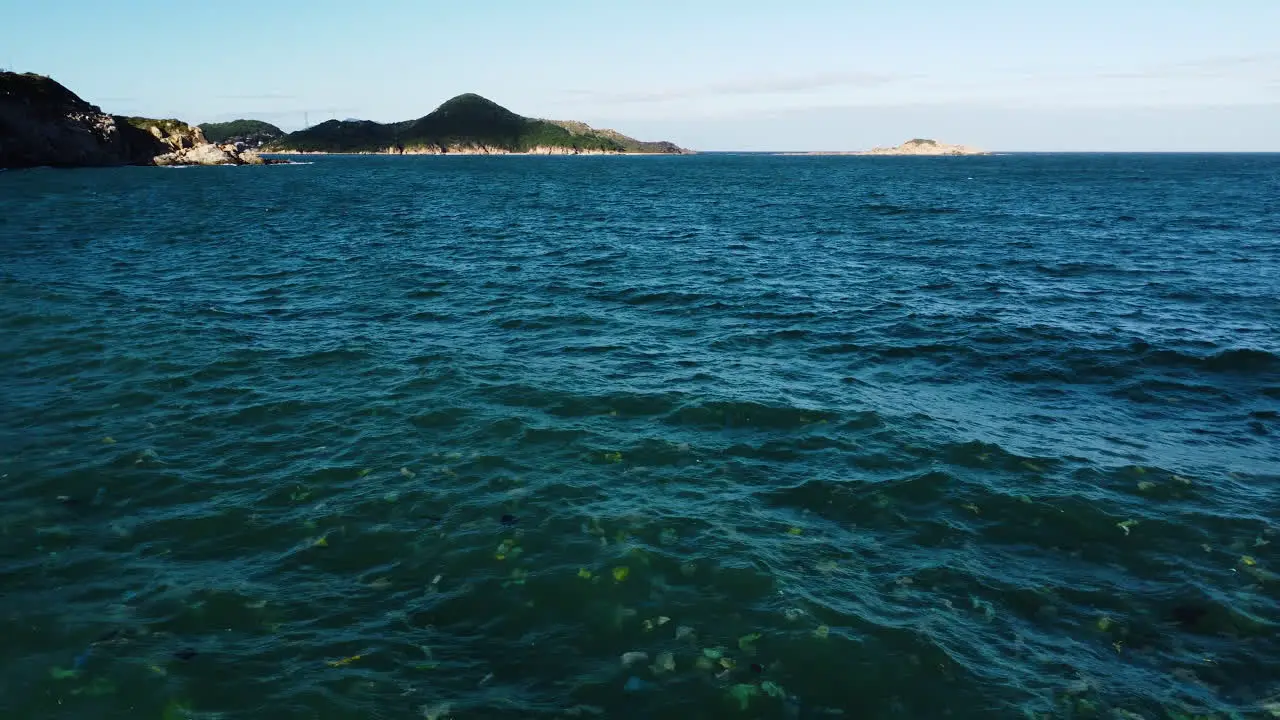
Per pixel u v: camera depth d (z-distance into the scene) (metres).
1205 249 36.34
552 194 79.38
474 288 26.02
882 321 21.88
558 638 7.88
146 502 10.55
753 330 20.83
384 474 11.60
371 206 59.56
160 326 19.67
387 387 15.55
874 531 10.24
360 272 28.69
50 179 79.44
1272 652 7.91
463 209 58.62
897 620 8.29
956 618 8.38
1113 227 46.09
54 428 12.96
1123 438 13.48
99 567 8.95
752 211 58.78
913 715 6.94
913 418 14.34
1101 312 22.98
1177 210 57.94
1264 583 9.13
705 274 29.45
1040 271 30.41
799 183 107.44
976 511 10.79
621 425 13.77
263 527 9.97
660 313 22.77
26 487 10.82
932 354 18.62
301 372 16.44
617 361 17.70
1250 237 40.81
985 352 18.75
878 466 12.21
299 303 23.17
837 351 18.84
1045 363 17.88
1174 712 7.05
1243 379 16.72
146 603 8.27
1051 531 10.27
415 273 28.66
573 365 17.30
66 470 11.39
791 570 9.21
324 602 8.40
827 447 12.93
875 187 95.50
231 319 20.80
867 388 16.05
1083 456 12.66
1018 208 60.50
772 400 15.13
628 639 7.88
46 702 6.72
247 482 11.23
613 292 25.75
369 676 7.21
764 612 8.36
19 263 27.73
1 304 21.06
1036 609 8.59
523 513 10.48
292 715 6.66
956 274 29.73
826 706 7.02
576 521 10.27
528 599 8.52
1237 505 11.02
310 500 10.73
